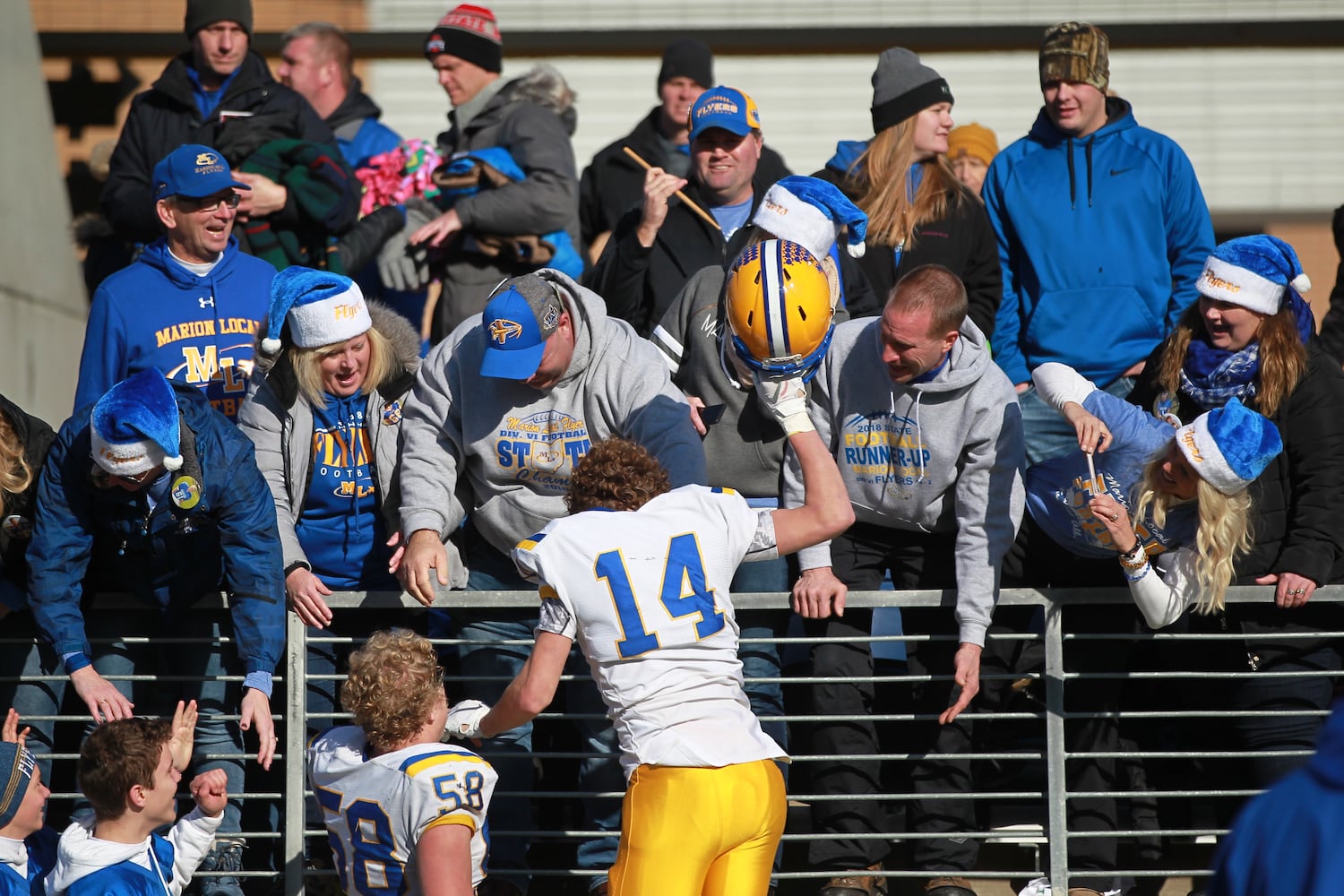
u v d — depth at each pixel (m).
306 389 17.98
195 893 18.48
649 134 26.97
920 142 21.20
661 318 20.00
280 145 22.72
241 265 20.38
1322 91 37.84
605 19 38.28
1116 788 19.70
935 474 17.98
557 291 17.53
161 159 21.94
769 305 15.34
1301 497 17.77
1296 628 18.27
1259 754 17.89
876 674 20.42
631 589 14.63
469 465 18.12
